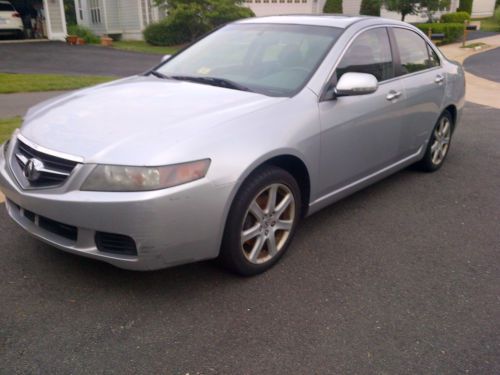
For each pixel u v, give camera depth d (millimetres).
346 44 3977
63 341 2645
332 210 4527
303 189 3666
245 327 2814
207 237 2918
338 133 3727
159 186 2709
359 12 27328
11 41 19828
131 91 3727
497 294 3252
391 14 28062
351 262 3594
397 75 4562
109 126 3039
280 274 3387
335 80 3770
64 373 2424
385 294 3199
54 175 2889
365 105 3996
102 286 3150
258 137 3111
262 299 3086
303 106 3482
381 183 5293
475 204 4781
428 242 3965
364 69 4117
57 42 20156
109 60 15750
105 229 2760
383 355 2629
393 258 3678
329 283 3301
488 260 3707
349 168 4012
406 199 4852
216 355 2584
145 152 2762
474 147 6836
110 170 2727
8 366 2453
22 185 3018
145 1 23156
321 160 3625
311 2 25797
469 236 4098
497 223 4371
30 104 8336
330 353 2629
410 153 5031
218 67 4137
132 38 24156
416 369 2533
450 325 2904
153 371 2459
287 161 3449
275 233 3496
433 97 5098
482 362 2602
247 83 3797
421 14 24859
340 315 2957
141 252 2773
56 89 9984
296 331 2797
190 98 3479
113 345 2629
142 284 3188
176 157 2764
